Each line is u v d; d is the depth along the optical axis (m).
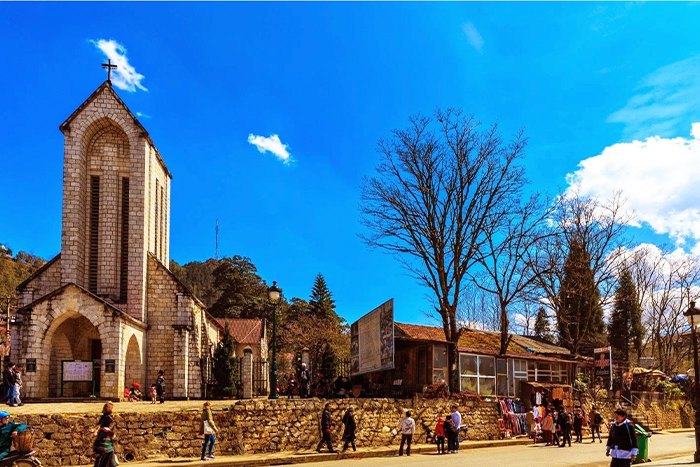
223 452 23.59
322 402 26.11
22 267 109.44
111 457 15.19
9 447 17.30
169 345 37.94
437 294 35.03
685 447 29.42
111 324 32.59
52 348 36.41
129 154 39.38
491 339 42.34
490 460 22.62
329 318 85.50
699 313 24.22
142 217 38.16
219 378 42.78
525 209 37.06
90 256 38.31
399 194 36.69
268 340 81.12
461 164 35.66
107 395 31.91
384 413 27.36
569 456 24.17
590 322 58.50
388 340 28.83
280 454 23.86
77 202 37.41
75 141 37.84
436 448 26.75
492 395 34.22
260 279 95.81
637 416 39.69
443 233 35.62
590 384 43.44
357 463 21.98
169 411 23.41
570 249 48.66
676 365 63.69
